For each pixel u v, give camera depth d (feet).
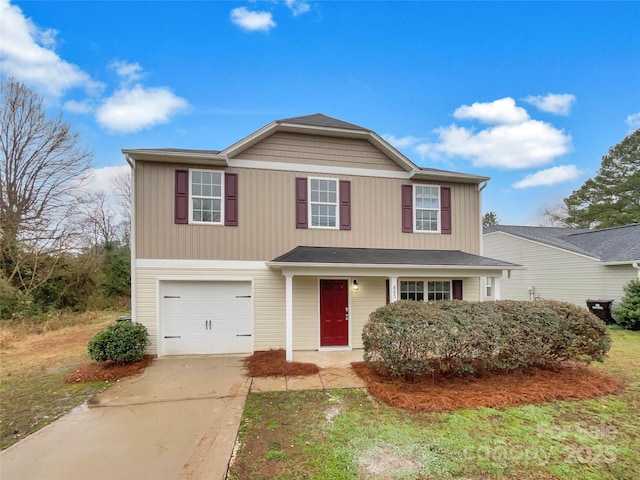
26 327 40.45
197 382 21.44
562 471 11.28
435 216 34.65
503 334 20.33
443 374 21.13
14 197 52.70
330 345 30.68
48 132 55.01
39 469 11.71
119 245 79.92
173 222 28.60
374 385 19.85
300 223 30.96
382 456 12.25
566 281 49.49
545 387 18.88
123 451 12.92
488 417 15.56
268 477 11.09
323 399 18.30
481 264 28.27
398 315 20.38
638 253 41.39
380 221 32.91
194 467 11.76
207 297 29.30
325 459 12.09
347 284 31.42
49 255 50.08
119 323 26.09
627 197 83.30
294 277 30.37
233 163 29.86
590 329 21.22
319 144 31.94
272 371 23.12
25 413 16.84
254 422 15.43
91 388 20.56
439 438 13.56
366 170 32.86
